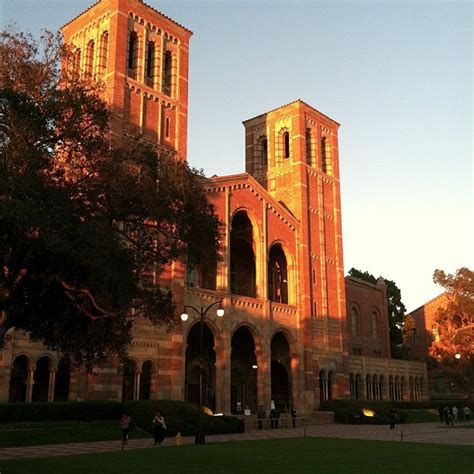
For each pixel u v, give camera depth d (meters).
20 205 17.48
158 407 39.38
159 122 50.19
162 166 24.91
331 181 69.56
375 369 72.75
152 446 30.83
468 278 79.56
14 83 20.70
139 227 23.80
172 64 53.19
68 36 52.44
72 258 19.64
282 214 61.00
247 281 62.88
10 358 36.84
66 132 21.06
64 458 23.78
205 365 58.06
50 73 21.81
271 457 23.70
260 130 69.75
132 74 49.59
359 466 20.42
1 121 19.70
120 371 41.19
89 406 38.44
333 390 62.19
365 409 58.19
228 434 41.97
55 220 18.67
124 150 24.08
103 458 23.59
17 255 20.23
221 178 54.69
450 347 77.75
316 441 33.44
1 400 36.09
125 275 20.48
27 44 21.75
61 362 41.00
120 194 22.08
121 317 22.30
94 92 25.39
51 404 36.69
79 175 22.11
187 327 48.03
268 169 67.50
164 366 45.09
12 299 21.70
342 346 64.69
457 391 90.00
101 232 19.27
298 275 61.06
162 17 52.66
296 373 58.09
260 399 53.66
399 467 20.09
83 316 22.20
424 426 54.00
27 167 18.95
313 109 68.75
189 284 51.19
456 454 25.19
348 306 77.62
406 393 77.69
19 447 30.50
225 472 18.64
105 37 49.38
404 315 96.12
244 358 62.19
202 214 24.47
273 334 56.56
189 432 39.28
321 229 65.94
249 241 60.16
